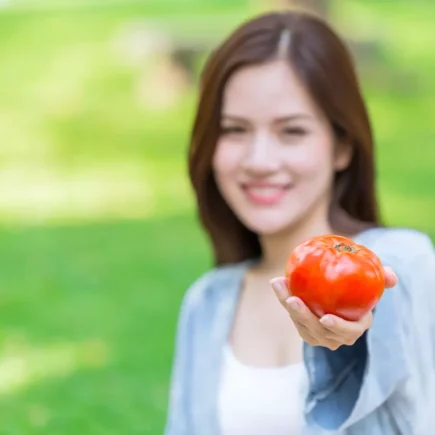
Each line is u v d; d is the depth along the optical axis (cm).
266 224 436
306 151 428
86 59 3034
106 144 2441
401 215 1694
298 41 424
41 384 998
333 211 451
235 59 426
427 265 403
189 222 1752
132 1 3769
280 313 445
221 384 438
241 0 3744
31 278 1426
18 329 1189
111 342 1119
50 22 3434
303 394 385
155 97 2741
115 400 941
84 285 1375
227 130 439
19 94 2833
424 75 2806
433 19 3362
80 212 1864
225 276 476
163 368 1028
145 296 1306
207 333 462
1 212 1888
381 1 3588
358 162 450
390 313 378
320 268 329
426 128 2458
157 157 2302
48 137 2505
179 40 2831
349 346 374
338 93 427
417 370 384
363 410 370
